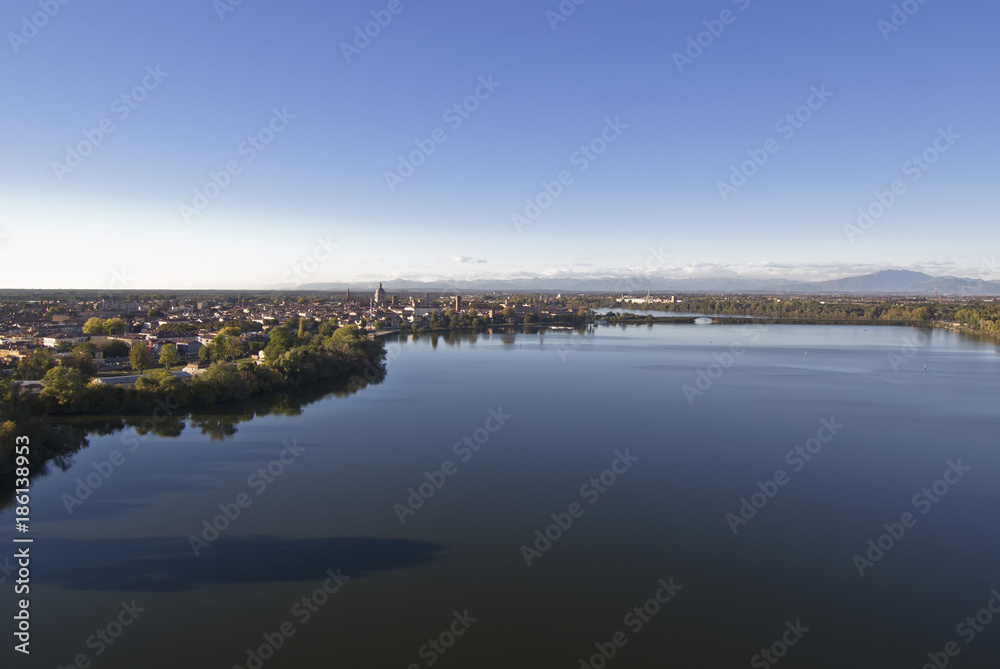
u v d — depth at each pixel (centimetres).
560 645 4528
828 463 8669
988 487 7725
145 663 4266
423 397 13362
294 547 5984
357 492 7425
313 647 4459
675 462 8694
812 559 5844
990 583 5428
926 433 10344
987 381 15888
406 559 5766
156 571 5516
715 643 4572
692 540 6219
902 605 5084
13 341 18738
